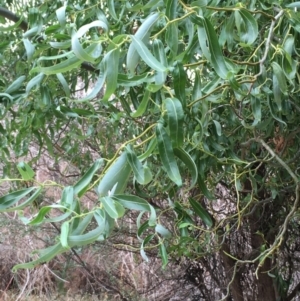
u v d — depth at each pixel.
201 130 0.73
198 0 0.58
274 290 1.71
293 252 1.79
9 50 1.14
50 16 1.01
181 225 0.91
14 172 1.41
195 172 0.54
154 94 0.81
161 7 0.68
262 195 1.48
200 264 2.04
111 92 0.45
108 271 2.26
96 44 0.46
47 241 2.12
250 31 0.62
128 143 0.48
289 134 1.04
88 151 1.56
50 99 0.98
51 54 0.95
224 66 0.55
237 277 1.80
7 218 2.18
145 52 0.45
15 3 1.26
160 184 1.14
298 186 0.89
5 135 1.15
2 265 2.54
